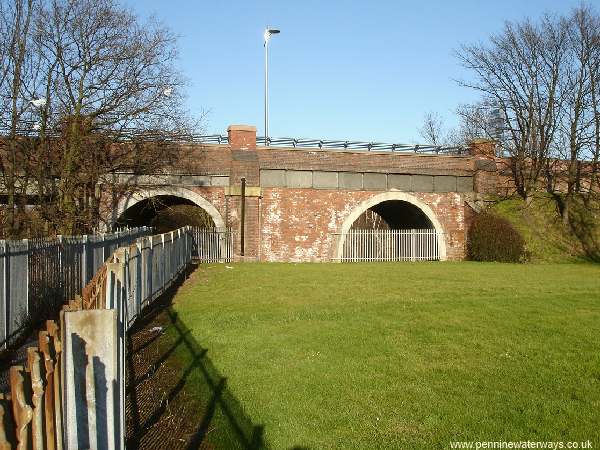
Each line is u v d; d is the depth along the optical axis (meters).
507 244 31.84
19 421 2.75
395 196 33.31
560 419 6.08
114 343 3.57
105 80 23.23
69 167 22.03
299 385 7.20
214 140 31.16
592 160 34.81
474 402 6.62
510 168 36.38
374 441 5.48
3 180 22.45
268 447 5.32
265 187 30.84
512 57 35.38
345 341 9.67
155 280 13.95
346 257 32.12
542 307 13.24
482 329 10.72
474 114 46.38
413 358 8.60
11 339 9.20
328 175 31.94
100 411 3.53
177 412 6.20
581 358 8.68
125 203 27.98
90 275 14.45
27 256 10.07
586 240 33.22
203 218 42.81
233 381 7.35
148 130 25.27
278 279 20.14
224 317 11.91
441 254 34.12
